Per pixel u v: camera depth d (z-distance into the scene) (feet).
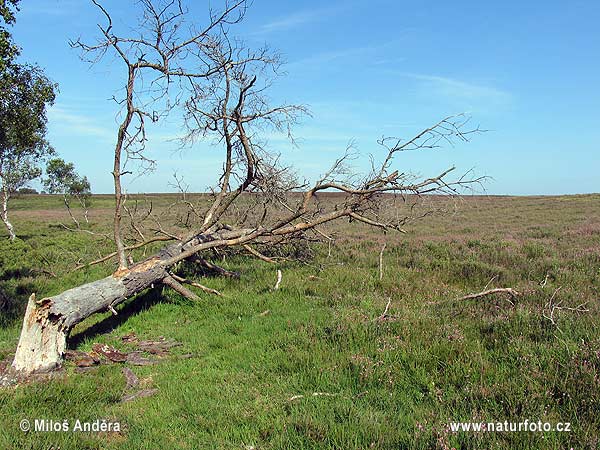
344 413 14.70
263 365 19.52
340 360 18.85
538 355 17.61
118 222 29.14
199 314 28.19
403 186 30.27
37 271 42.70
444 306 26.20
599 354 16.33
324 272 37.40
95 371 19.76
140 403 16.58
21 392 17.31
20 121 49.96
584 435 12.28
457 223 87.30
